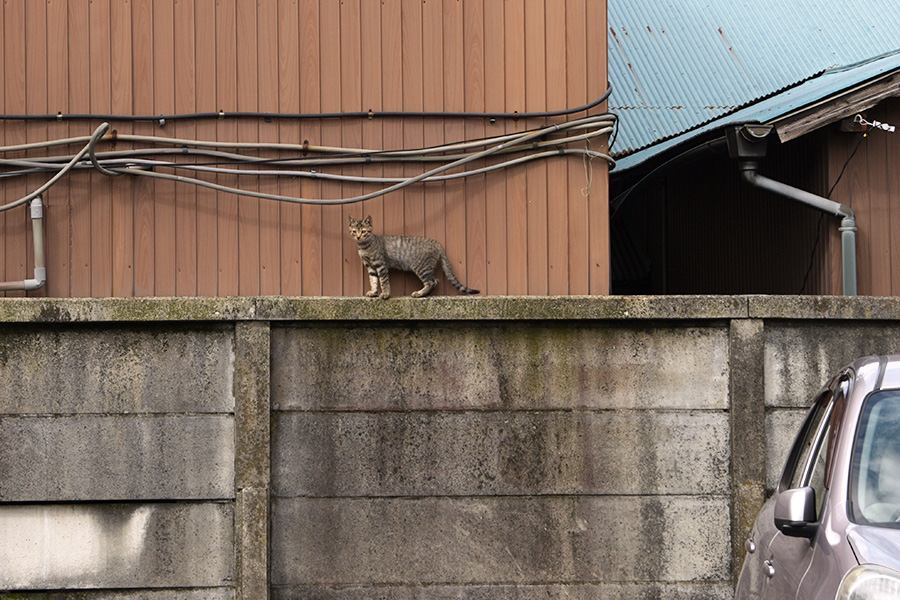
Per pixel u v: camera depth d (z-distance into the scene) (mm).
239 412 18906
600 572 19359
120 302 18766
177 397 19094
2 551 18922
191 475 19062
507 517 19359
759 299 19297
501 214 20531
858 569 9852
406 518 19266
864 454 11789
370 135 20516
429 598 19203
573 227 20562
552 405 19422
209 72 20266
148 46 20203
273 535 19094
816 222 24562
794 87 28844
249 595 18688
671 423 19500
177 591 19078
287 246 20391
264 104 20312
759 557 13922
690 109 30031
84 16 20156
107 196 20156
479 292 20453
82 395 18984
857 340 19719
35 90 20047
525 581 19297
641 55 32531
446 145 20438
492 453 19359
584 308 19172
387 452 19281
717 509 19422
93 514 19047
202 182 19891
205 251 20266
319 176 20328
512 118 20531
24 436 18922
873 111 24016
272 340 19156
